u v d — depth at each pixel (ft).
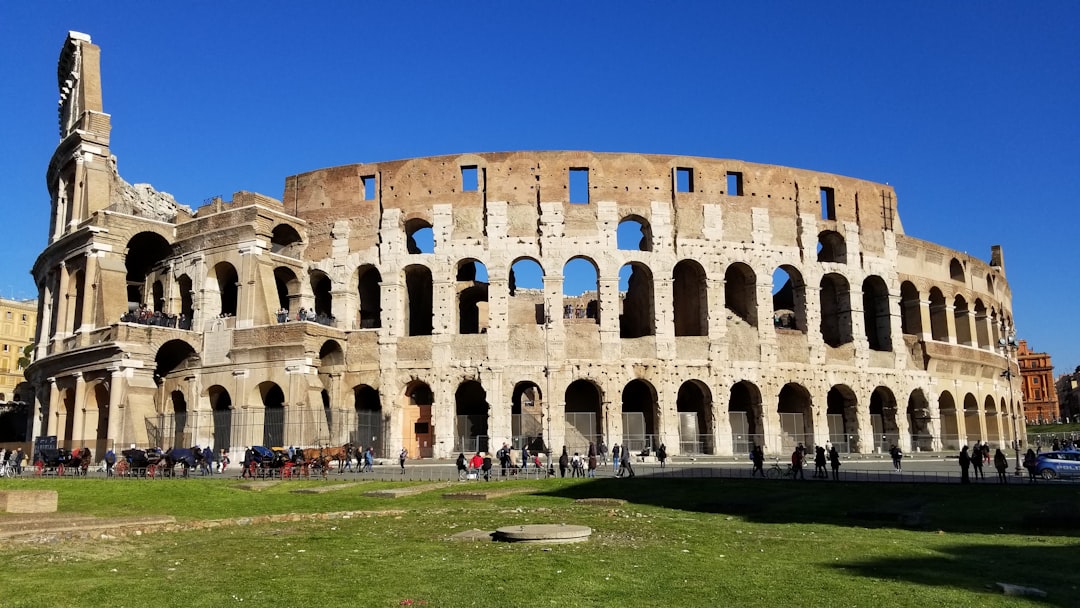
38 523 96.07
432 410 238.68
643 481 161.99
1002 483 155.12
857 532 98.17
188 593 58.44
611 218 248.52
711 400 243.19
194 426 240.12
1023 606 56.65
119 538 90.33
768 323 252.21
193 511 121.39
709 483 157.07
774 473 179.73
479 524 101.86
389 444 237.66
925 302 288.71
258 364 233.35
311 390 226.58
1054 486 149.48
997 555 80.18
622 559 73.31
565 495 144.25
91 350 232.53
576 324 245.65
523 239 246.68
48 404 259.19
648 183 253.03
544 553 76.23
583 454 235.61
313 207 260.62
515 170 251.39
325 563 71.61
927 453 267.59
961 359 295.89
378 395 247.70
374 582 62.34
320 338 234.58
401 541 86.22
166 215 297.94
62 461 204.74
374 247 252.01
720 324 247.91
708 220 253.85
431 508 123.34
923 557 78.02
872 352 268.41
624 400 275.80
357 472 194.18
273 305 240.73
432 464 217.77
